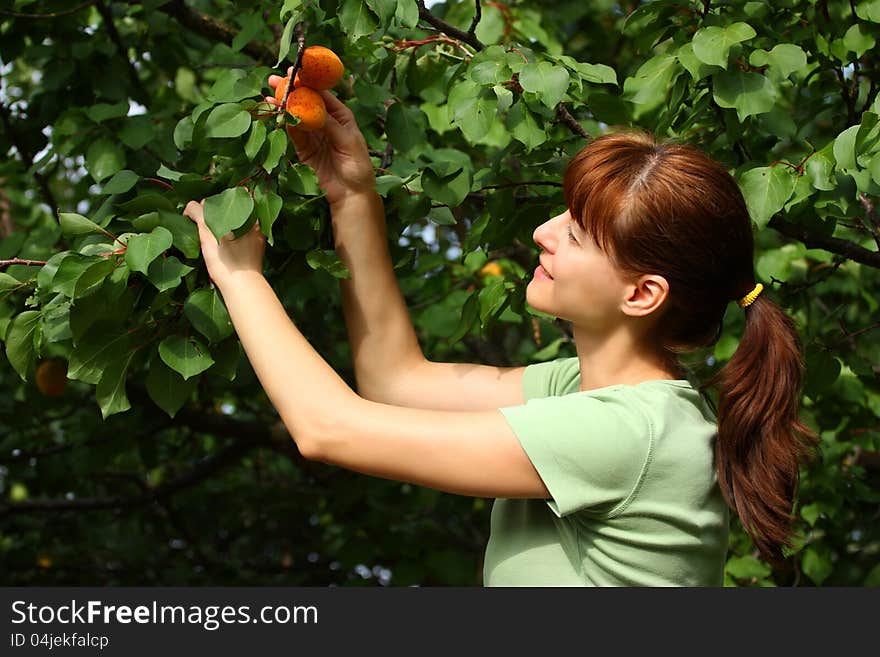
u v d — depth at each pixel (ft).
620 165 5.38
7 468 13.96
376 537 12.29
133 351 5.80
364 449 5.10
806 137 9.51
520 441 5.07
